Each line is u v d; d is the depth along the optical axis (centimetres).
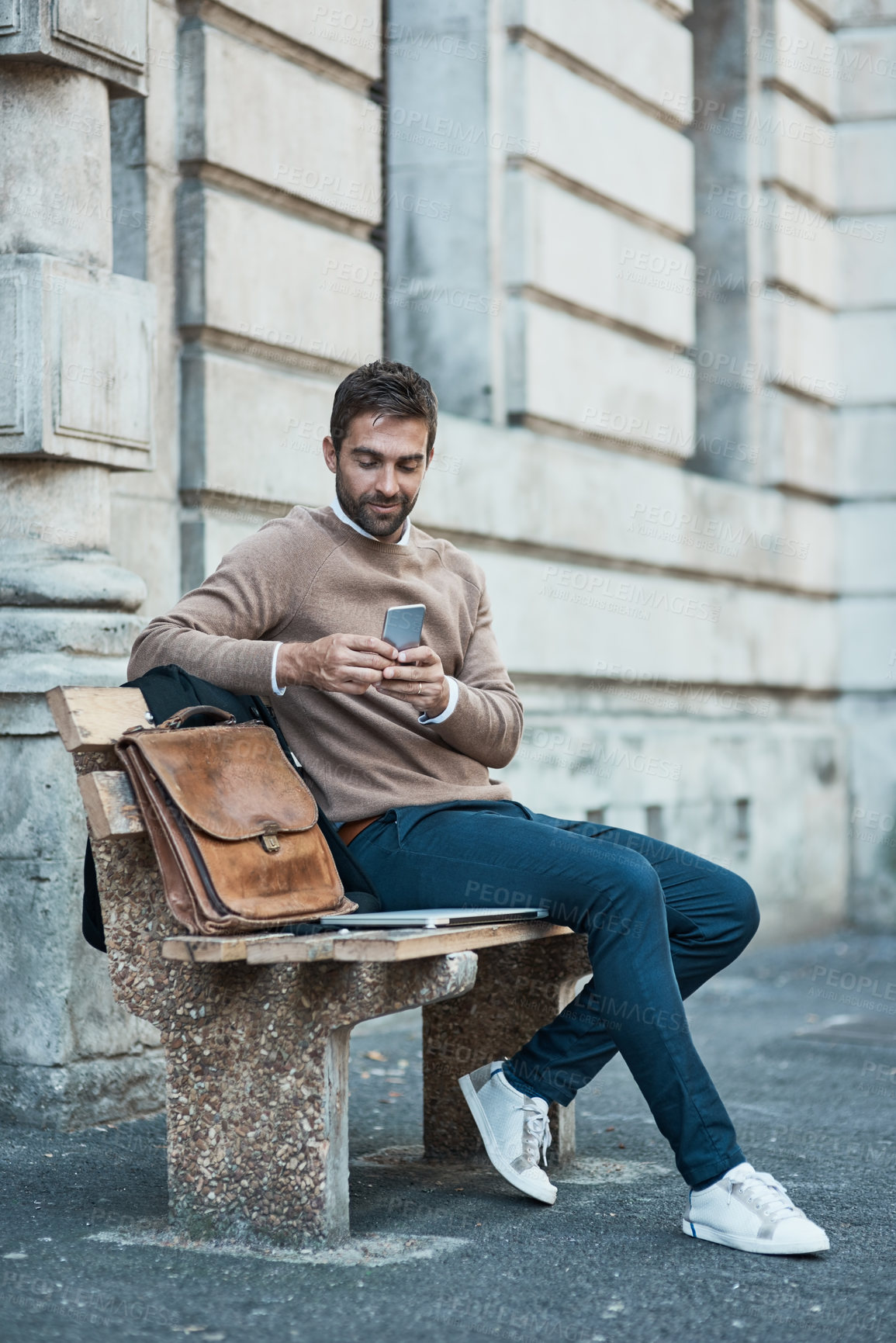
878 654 1037
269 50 567
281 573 365
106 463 461
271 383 557
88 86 455
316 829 337
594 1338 279
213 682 346
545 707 732
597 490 759
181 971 329
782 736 939
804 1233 329
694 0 964
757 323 966
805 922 966
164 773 310
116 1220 341
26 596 437
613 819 748
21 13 430
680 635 838
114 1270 306
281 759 339
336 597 371
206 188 531
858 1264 328
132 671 354
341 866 352
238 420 540
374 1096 494
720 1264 323
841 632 1045
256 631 364
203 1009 327
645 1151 430
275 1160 324
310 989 320
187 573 527
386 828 364
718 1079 548
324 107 586
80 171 452
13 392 433
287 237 566
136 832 318
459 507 655
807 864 966
